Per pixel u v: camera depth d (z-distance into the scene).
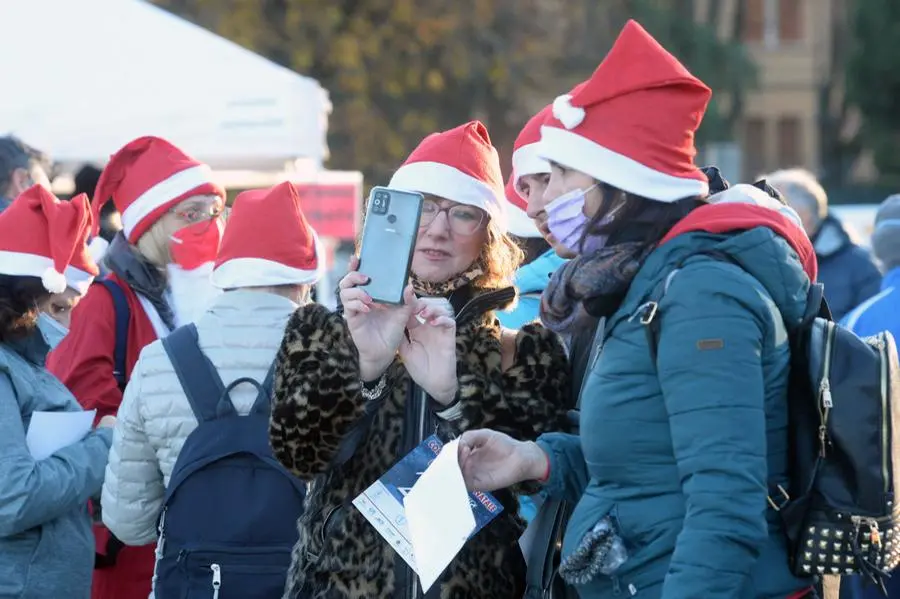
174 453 6.73
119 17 14.91
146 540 7.07
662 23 54.88
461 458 5.44
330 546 5.70
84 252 8.08
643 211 5.05
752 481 4.56
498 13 42.91
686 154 5.10
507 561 5.75
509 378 5.88
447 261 6.11
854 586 8.58
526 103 43.97
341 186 18.94
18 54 14.75
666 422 4.84
